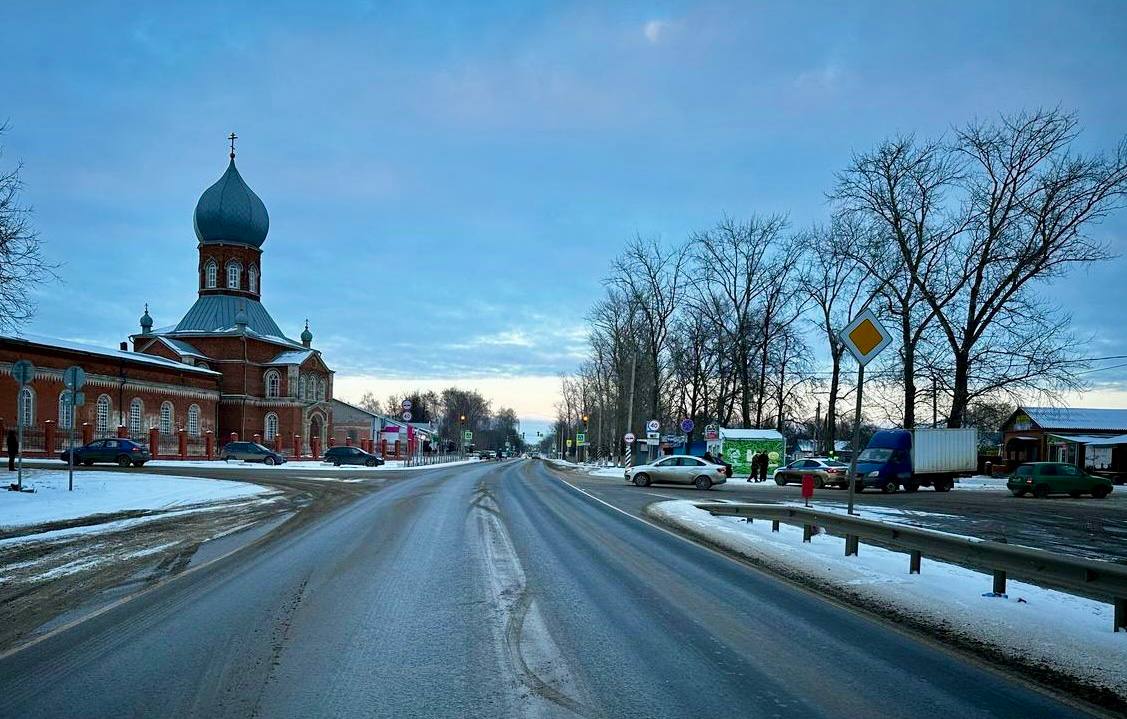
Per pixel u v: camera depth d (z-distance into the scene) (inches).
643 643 235.8
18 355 1750.7
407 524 567.5
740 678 201.9
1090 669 212.2
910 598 299.3
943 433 1277.1
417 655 219.6
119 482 976.3
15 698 181.5
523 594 307.6
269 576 345.1
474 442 5989.2
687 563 399.5
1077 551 512.4
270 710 174.4
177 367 2285.9
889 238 1549.0
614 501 861.8
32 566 373.4
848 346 438.3
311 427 2856.8
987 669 213.5
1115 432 2012.8
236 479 1154.7
